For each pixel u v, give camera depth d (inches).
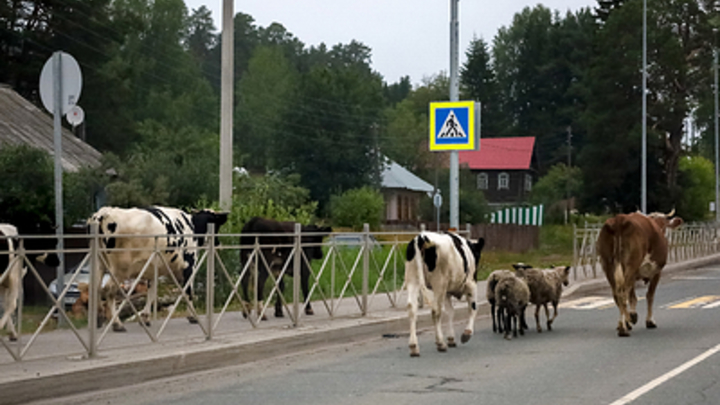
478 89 3924.7
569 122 3535.9
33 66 1685.5
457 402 307.6
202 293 608.1
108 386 342.6
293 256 510.3
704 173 2746.1
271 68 3063.5
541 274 513.0
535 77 3703.3
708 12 2456.9
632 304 522.3
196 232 554.9
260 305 518.0
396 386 343.0
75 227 796.0
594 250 930.1
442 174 2913.4
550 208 2532.0
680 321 559.5
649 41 2380.7
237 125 2893.7
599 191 2504.9
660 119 2421.3
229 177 677.3
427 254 428.8
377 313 559.5
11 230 410.0
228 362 402.3
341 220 1973.4
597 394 316.8
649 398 308.7
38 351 374.9
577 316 613.6
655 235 509.0
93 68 1791.3
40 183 745.0
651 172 2428.6
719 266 1205.1
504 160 3398.1
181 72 2426.2
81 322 495.5
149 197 934.4
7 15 1648.6
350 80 2534.5
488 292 515.5
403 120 3297.2
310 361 416.2
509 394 320.2
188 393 333.1
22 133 933.8
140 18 1913.1
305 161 2383.1
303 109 2432.3
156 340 406.3
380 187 2440.9
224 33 676.7
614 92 2459.4
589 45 3535.9
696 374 357.4
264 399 319.9
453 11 677.9
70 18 1772.9
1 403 302.8
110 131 1801.2
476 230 1475.1
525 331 531.5
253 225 519.5
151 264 458.0
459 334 522.3
